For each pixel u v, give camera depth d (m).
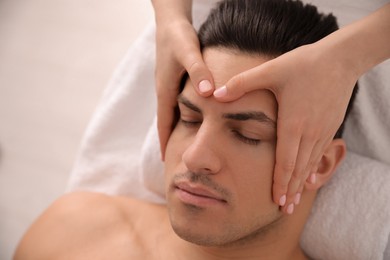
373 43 0.67
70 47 1.69
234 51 0.68
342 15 0.87
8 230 1.59
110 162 1.05
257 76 0.63
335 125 0.69
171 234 0.88
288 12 0.72
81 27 1.69
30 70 1.72
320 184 0.79
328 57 0.65
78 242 0.90
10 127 1.69
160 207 0.95
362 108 0.86
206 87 0.66
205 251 0.83
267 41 0.68
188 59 0.69
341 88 0.66
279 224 0.79
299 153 0.68
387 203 0.79
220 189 0.68
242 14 0.71
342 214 0.81
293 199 0.73
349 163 0.84
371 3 0.85
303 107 0.65
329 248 0.83
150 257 0.86
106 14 1.67
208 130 0.66
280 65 0.63
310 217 0.84
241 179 0.68
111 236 0.90
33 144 1.65
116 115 1.05
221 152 0.67
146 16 1.62
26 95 1.70
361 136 0.89
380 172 0.82
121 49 1.63
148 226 0.91
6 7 1.81
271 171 0.69
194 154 0.66
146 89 1.04
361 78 0.84
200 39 0.75
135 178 1.04
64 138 1.63
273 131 0.67
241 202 0.69
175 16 0.79
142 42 1.04
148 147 0.94
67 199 0.97
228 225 0.70
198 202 0.68
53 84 1.68
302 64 0.64
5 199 1.63
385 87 0.84
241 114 0.65
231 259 0.81
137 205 0.96
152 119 1.05
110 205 0.95
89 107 1.62
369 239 0.79
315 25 0.72
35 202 1.61
